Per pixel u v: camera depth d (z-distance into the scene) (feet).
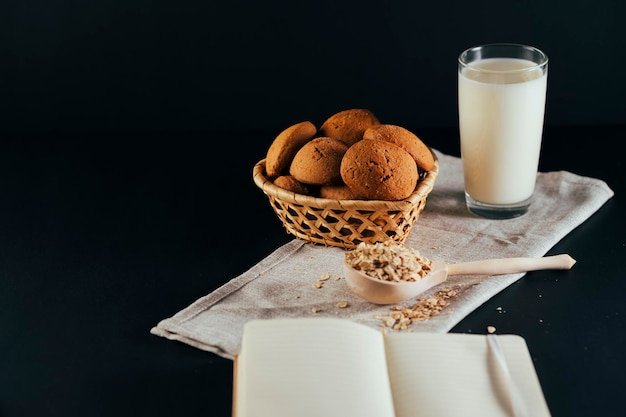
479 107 3.34
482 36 4.22
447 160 3.89
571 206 3.51
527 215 3.49
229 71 4.33
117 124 4.43
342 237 3.23
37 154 4.09
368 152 3.12
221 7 4.21
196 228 3.50
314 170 3.18
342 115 3.40
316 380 2.52
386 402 2.52
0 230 3.52
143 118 4.42
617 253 3.27
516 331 2.92
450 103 4.36
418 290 3.02
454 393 2.57
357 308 3.00
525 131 3.35
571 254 3.27
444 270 3.08
